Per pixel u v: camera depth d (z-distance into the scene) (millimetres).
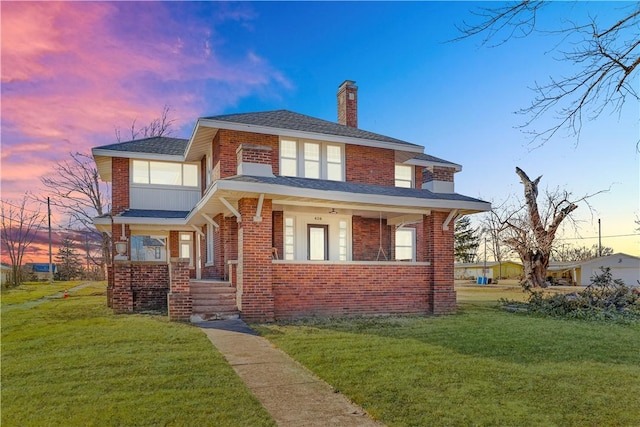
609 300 14312
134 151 17656
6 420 4238
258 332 9219
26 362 6445
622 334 9625
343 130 16047
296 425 4219
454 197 14477
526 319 12125
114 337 8336
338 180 15375
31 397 4902
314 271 11938
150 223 16641
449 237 13750
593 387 5430
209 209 13859
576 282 43625
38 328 9547
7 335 8703
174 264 10664
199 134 14484
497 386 5422
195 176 18891
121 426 4109
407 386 5395
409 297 13141
